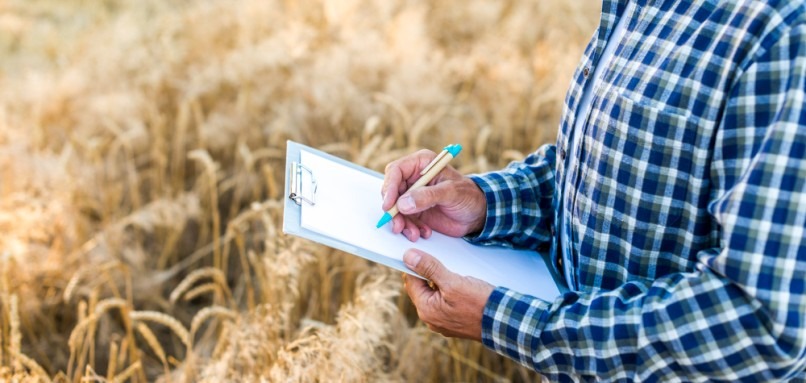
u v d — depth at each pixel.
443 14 4.75
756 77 1.07
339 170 1.52
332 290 2.67
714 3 1.15
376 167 2.71
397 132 3.37
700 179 1.16
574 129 1.43
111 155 3.34
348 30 4.31
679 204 1.20
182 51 4.15
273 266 2.11
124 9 5.29
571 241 1.40
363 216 1.41
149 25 4.69
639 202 1.23
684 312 1.12
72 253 2.84
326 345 1.81
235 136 3.55
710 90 1.13
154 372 2.59
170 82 3.88
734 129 1.09
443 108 3.52
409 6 4.70
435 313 1.33
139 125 3.46
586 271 1.33
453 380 2.39
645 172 1.21
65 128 3.61
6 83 4.11
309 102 3.66
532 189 1.59
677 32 1.18
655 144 1.19
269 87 3.71
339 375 1.80
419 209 1.39
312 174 1.43
